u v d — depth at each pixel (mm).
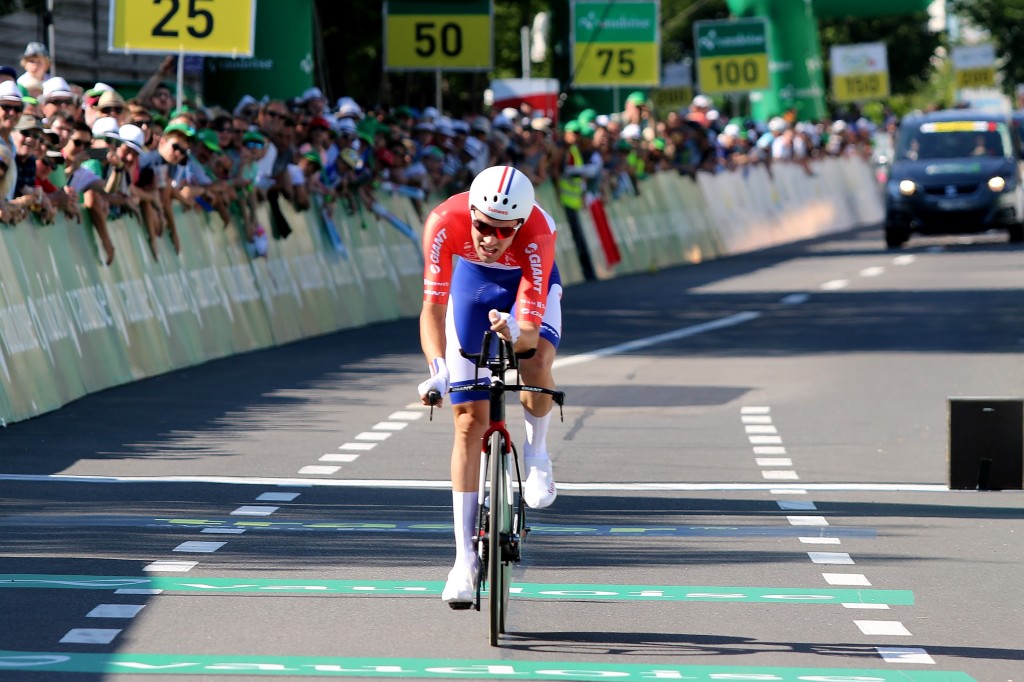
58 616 22750
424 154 76125
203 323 55125
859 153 168875
